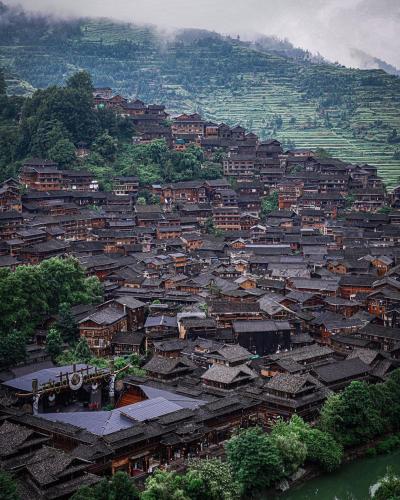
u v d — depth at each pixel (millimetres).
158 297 181750
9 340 140875
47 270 170625
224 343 153125
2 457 96500
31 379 128500
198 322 159625
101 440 104312
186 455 112188
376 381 142250
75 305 171000
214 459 102062
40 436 103688
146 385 132375
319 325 168375
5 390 128375
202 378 134375
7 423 105438
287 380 126750
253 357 148750
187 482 95125
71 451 102625
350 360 143125
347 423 121062
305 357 144250
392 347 157750
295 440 109250
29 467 92250
